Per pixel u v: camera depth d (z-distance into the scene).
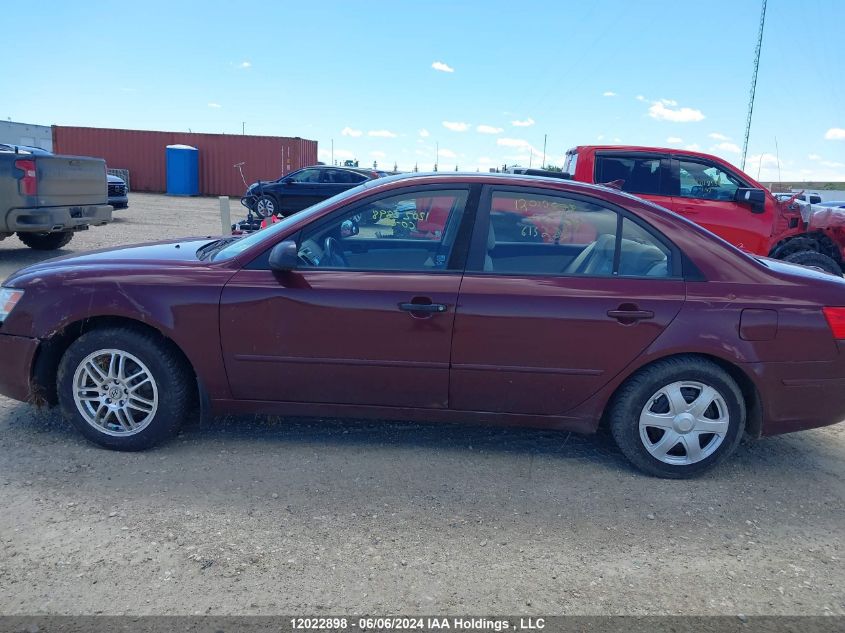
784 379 3.71
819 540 3.25
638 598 2.73
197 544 2.96
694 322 3.64
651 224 3.80
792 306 3.69
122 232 14.39
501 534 3.16
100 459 3.73
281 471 3.68
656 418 3.74
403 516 3.28
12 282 3.88
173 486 3.46
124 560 2.83
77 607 2.53
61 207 9.63
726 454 3.79
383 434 4.22
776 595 2.80
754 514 3.47
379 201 3.83
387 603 2.63
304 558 2.89
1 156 8.85
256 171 30.45
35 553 2.85
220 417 4.37
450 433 4.29
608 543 3.13
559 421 3.81
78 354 3.72
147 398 3.78
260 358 3.71
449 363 3.68
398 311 3.63
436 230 3.81
